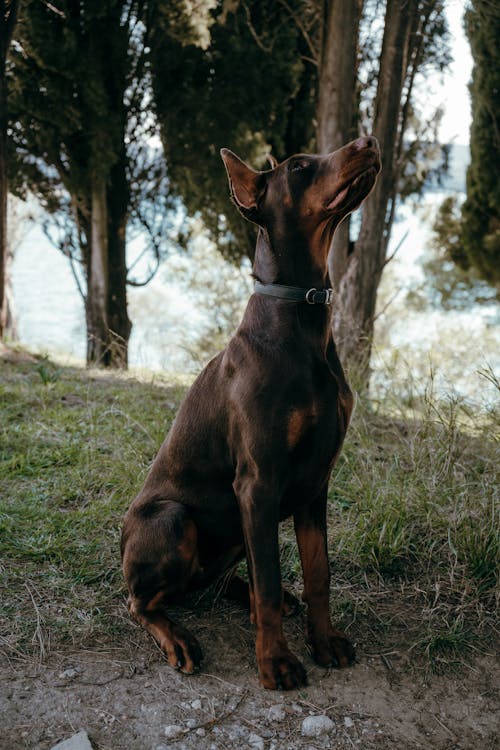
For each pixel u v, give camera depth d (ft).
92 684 7.99
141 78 32.81
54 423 15.78
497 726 7.78
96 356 34.17
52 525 11.35
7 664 8.25
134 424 15.69
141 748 7.09
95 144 30.68
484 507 11.14
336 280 24.21
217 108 33.35
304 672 8.20
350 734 7.48
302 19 32.45
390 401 17.46
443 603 9.93
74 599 9.56
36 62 29.53
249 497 8.05
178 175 34.96
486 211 39.22
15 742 7.06
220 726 7.47
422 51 24.85
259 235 8.69
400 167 26.32
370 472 13.03
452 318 62.39
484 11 23.00
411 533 11.13
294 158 8.32
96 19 30.22
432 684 8.43
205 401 8.93
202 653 8.56
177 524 8.75
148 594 8.87
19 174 34.01
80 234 35.58
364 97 29.07
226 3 31.94
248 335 8.36
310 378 8.05
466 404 14.57
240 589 10.00
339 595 10.09
